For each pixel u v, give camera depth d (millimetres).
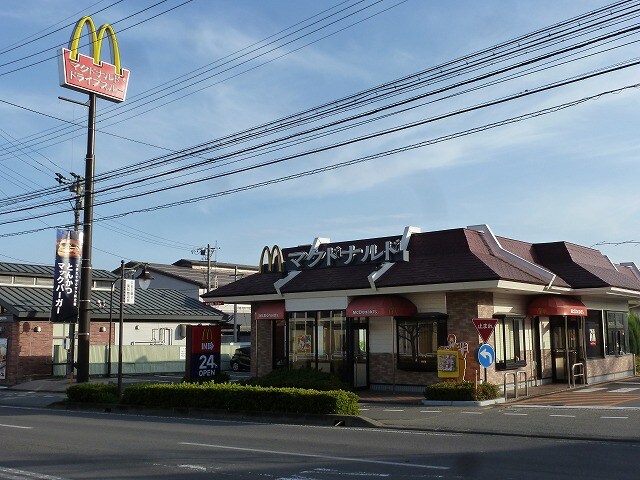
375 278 22641
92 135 24422
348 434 14227
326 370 24625
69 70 23750
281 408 17594
